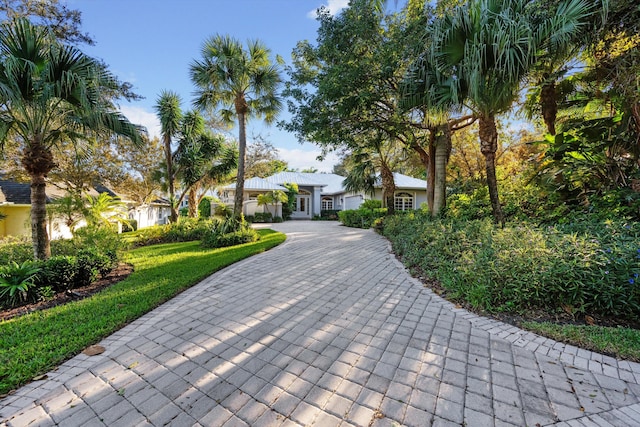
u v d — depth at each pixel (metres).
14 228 10.91
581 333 2.63
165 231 10.66
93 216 7.42
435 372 2.19
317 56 8.09
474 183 11.12
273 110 9.98
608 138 5.55
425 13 6.66
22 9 7.93
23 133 4.98
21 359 2.35
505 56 4.14
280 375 2.18
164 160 13.67
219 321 3.19
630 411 1.75
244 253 7.02
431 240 5.75
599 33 4.32
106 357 2.45
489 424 1.67
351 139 8.70
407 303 3.66
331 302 3.73
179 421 1.73
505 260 3.46
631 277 2.81
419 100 5.99
